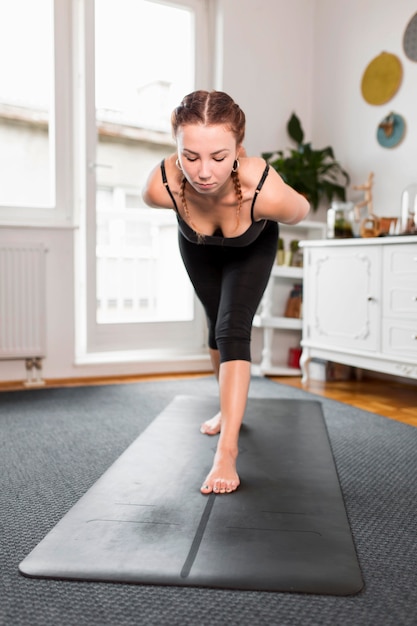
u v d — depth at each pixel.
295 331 3.81
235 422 1.57
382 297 2.75
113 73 3.44
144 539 1.26
